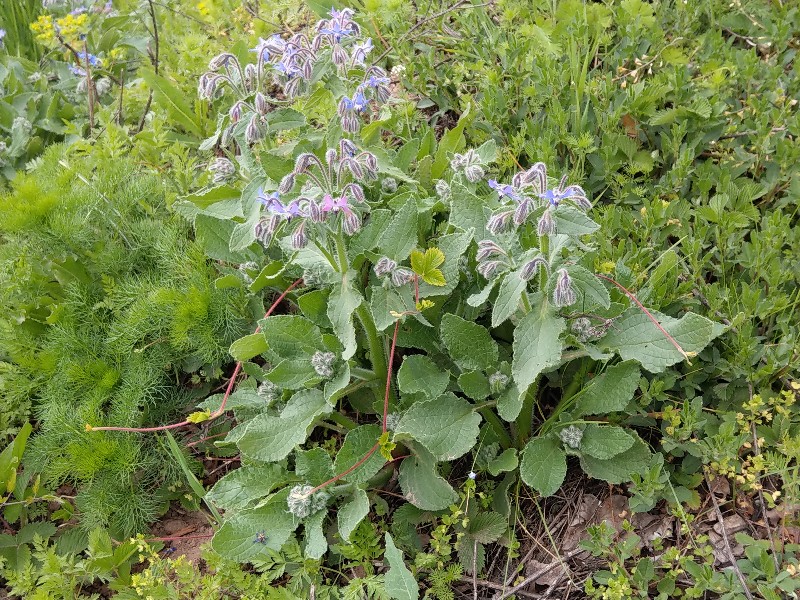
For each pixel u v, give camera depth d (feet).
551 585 1.67
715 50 2.48
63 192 2.23
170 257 2.12
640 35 2.56
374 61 2.70
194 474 2.02
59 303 2.20
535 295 1.54
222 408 1.82
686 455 1.78
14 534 2.04
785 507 1.61
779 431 1.73
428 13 2.91
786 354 1.79
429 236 2.07
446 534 1.78
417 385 1.73
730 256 2.04
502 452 1.84
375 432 1.77
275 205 1.56
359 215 1.73
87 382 2.02
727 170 2.14
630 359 1.63
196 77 2.88
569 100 2.42
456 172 1.98
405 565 1.68
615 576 1.60
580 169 2.25
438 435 1.67
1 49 3.41
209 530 1.98
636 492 1.65
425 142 2.25
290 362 1.82
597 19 2.67
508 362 1.80
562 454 1.69
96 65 3.10
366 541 1.74
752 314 1.85
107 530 1.93
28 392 2.09
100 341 2.12
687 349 1.58
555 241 1.52
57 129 3.02
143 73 2.69
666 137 2.24
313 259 1.76
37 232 2.14
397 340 1.85
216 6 3.26
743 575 1.59
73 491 2.13
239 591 1.77
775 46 2.51
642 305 1.67
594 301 1.66
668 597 1.61
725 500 1.73
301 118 1.88
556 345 1.49
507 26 2.75
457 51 2.68
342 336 1.68
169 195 2.31
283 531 1.72
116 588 1.80
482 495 1.73
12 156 2.88
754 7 2.65
